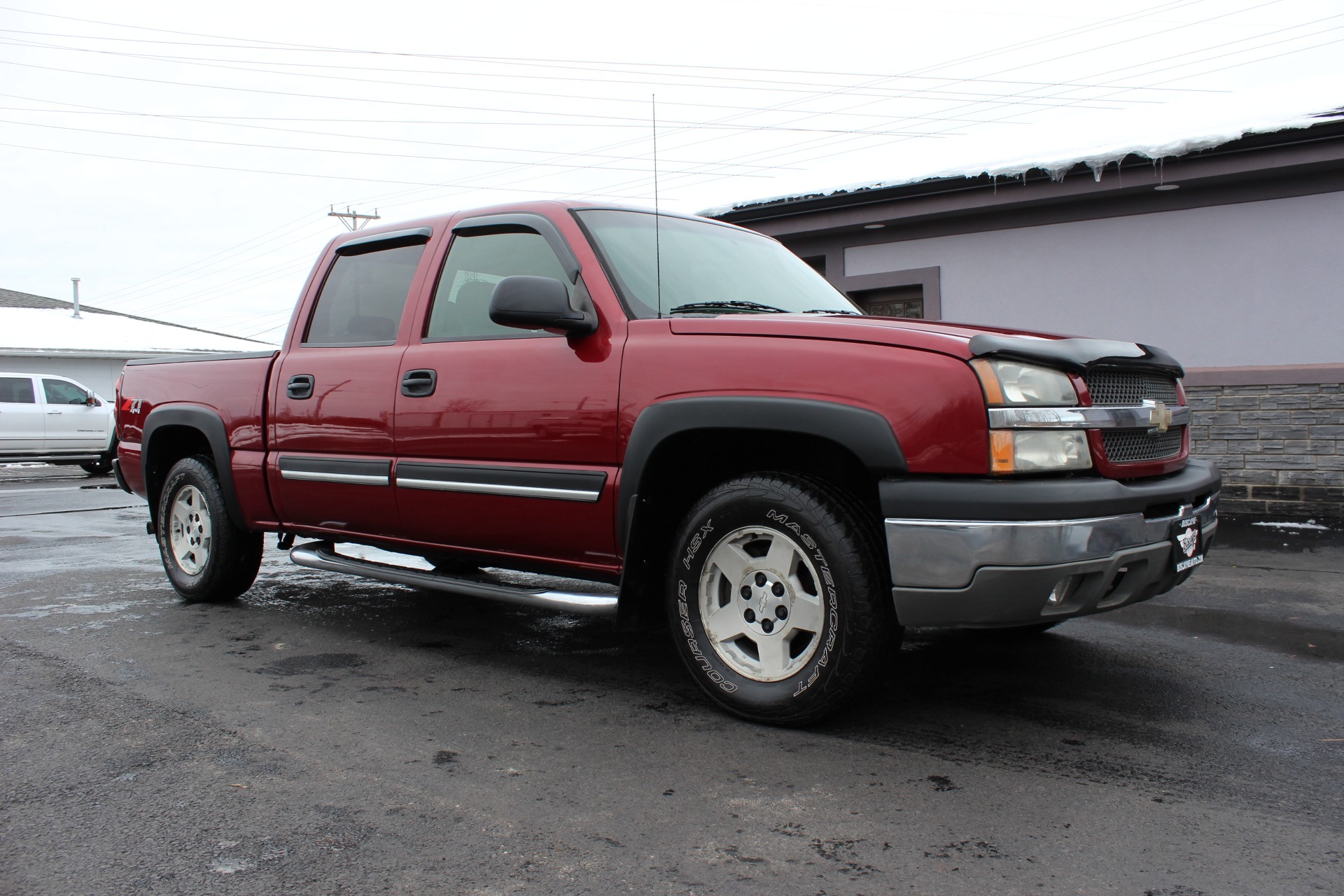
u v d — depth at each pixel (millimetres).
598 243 3715
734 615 3271
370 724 3285
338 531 4457
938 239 9664
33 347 26547
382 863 2301
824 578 3016
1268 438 7594
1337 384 7324
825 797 2645
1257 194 8086
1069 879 2188
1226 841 2363
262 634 4570
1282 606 4898
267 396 4688
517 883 2199
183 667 3996
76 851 2373
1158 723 3221
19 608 5176
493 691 3656
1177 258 8469
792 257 4688
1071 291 8961
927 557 2830
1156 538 3031
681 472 3477
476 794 2689
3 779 2812
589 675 3879
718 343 3227
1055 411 2875
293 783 2775
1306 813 2518
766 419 3031
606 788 2725
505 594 3686
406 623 4820
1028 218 9117
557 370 3572
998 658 4023
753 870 2250
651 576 3482
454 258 4152
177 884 2211
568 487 3496
